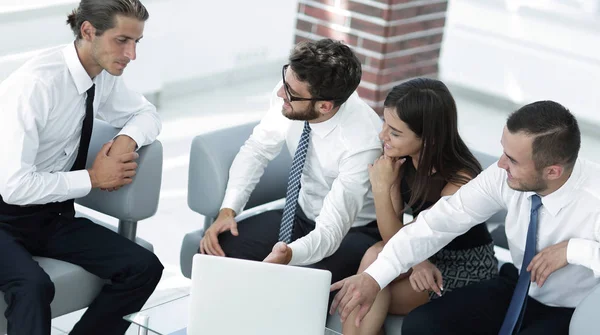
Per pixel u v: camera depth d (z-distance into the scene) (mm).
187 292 3746
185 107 5574
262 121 3258
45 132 2881
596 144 5820
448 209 2816
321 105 2953
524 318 2793
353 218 3066
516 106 6340
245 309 2369
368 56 5051
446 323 2752
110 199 3104
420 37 5164
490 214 2854
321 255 2947
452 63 6516
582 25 6039
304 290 2363
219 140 3291
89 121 2963
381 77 5047
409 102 2855
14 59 4598
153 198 3154
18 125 2762
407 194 3066
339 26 5098
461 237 2961
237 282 2357
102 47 2834
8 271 2730
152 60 5426
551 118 2537
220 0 5789
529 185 2621
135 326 3209
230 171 3236
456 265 2984
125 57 2869
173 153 4938
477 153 3385
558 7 6129
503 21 6332
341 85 2904
